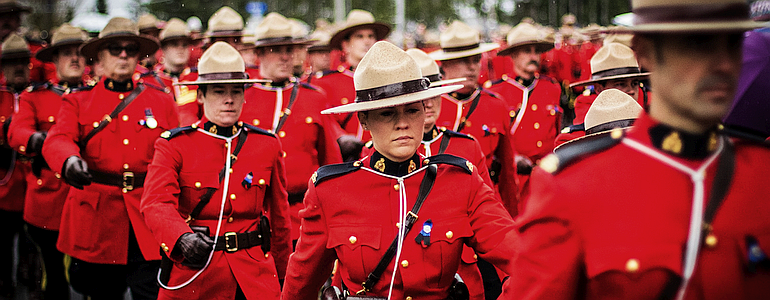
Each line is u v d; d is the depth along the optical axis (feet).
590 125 17.34
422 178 12.98
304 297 13.73
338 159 26.32
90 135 24.93
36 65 41.37
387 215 12.71
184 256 17.26
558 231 8.38
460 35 25.53
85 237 24.72
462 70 25.20
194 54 45.60
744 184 7.98
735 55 7.72
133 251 24.91
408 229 12.56
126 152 25.07
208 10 114.21
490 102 24.91
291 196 25.62
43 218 28.89
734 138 8.43
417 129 12.51
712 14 7.50
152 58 38.06
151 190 17.88
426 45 64.18
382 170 12.94
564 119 50.21
